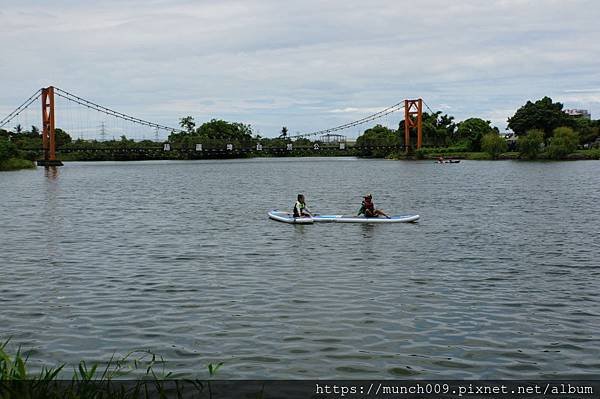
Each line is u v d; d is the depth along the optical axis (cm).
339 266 2167
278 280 1944
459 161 15662
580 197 5084
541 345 1342
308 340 1369
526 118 19475
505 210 4075
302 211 3478
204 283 1906
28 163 13875
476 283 1891
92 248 2584
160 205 4697
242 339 1377
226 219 3650
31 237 2923
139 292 1794
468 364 1241
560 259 2270
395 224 3303
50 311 1595
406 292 1778
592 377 1180
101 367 1221
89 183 7969
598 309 1605
